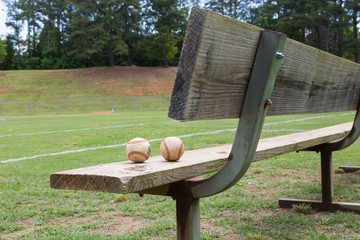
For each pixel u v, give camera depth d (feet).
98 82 170.50
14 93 152.97
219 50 4.63
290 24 160.35
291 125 41.37
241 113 5.52
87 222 10.14
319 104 8.86
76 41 191.21
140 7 198.80
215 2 228.63
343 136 11.68
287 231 8.90
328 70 8.34
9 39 252.01
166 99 145.18
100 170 5.22
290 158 20.34
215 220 9.95
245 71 5.26
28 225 10.05
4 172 18.02
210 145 26.27
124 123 54.90
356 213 10.33
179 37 214.90
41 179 16.22
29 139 35.04
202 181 5.73
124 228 9.55
